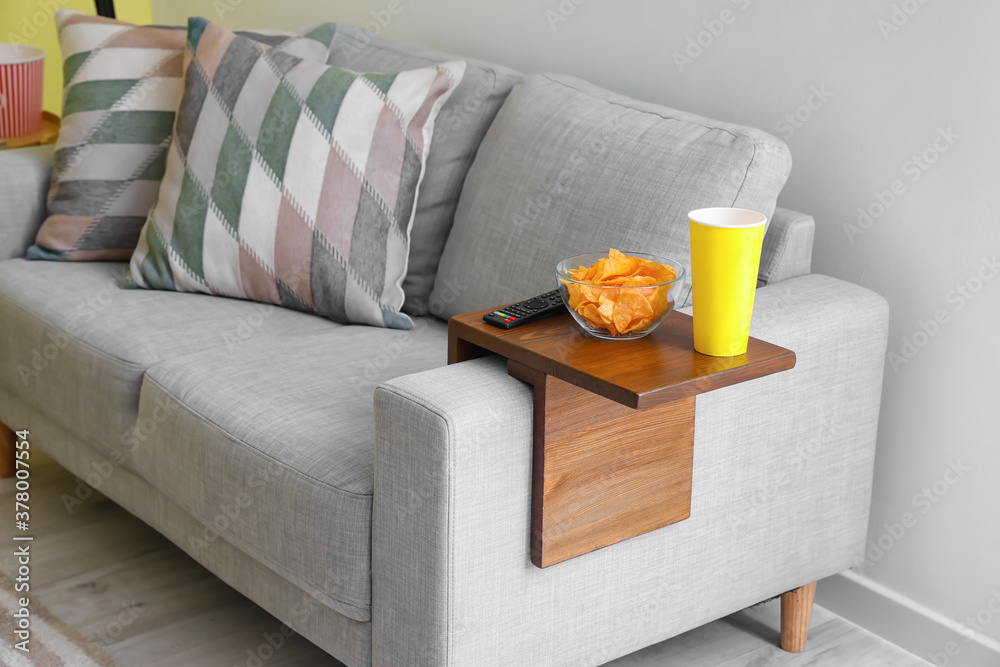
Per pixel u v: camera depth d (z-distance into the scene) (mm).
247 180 1867
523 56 2262
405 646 1311
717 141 1551
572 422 1271
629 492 1362
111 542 2068
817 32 1725
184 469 1572
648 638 1483
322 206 1823
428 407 1209
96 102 2162
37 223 2258
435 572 1244
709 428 1451
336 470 1359
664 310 1276
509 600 1309
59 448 1959
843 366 1582
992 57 1513
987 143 1541
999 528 1632
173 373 1636
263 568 1517
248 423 1484
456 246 1846
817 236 1804
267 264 1866
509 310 1353
